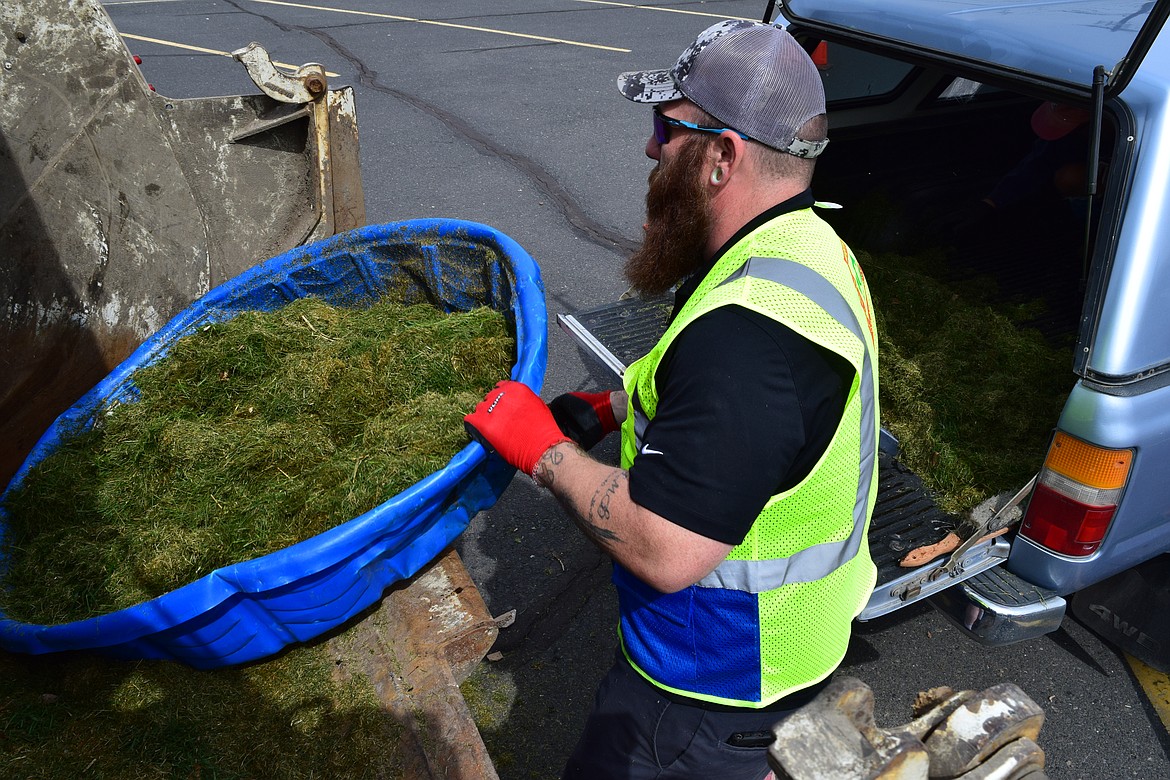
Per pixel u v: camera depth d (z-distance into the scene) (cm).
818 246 141
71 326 244
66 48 237
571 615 297
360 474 197
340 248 266
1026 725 83
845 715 79
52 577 192
